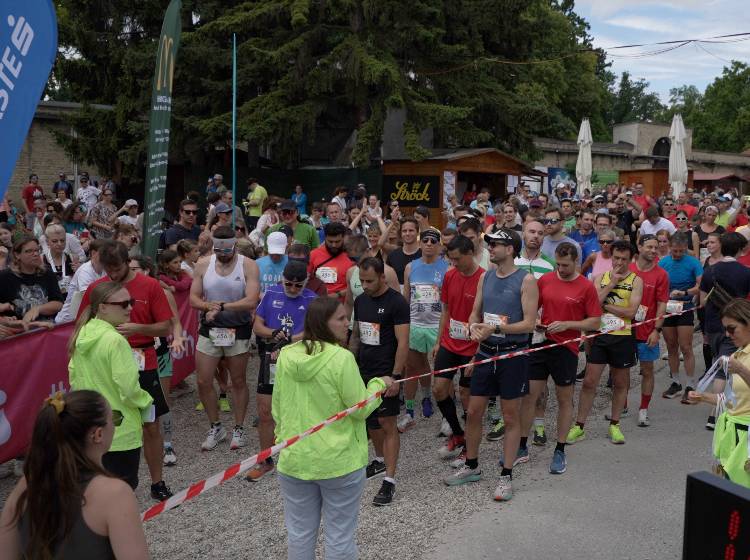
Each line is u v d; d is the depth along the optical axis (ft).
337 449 11.93
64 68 74.33
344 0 69.10
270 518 16.76
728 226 45.50
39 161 84.23
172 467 20.13
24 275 20.48
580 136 88.58
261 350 21.09
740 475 13.51
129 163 72.54
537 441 22.11
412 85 78.33
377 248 28.17
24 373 18.75
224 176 78.18
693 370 27.48
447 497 17.92
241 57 72.74
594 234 33.37
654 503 17.51
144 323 17.11
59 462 7.70
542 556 14.82
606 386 29.73
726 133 225.97
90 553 7.68
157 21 74.49
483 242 26.11
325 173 76.89
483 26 79.61
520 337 17.95
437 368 20.72
